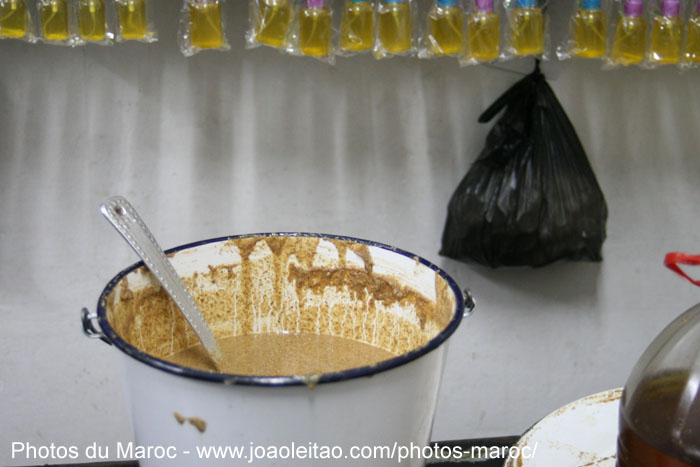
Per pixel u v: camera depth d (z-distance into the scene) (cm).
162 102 121
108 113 120
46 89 117
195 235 128
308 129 125
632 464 62
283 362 90
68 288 129
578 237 122
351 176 129
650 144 136
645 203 140
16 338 130
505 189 120
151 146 123
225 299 94
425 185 131
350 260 92
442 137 129
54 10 94
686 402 60
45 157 121
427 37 100
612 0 104
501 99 120
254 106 123
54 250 126
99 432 140
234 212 128
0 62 115
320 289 96
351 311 95
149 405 66
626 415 64
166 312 89
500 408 149
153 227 127
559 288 142
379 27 98
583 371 149
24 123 119
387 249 89
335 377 59
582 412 80
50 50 116
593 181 125
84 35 96
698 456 57
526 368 147
